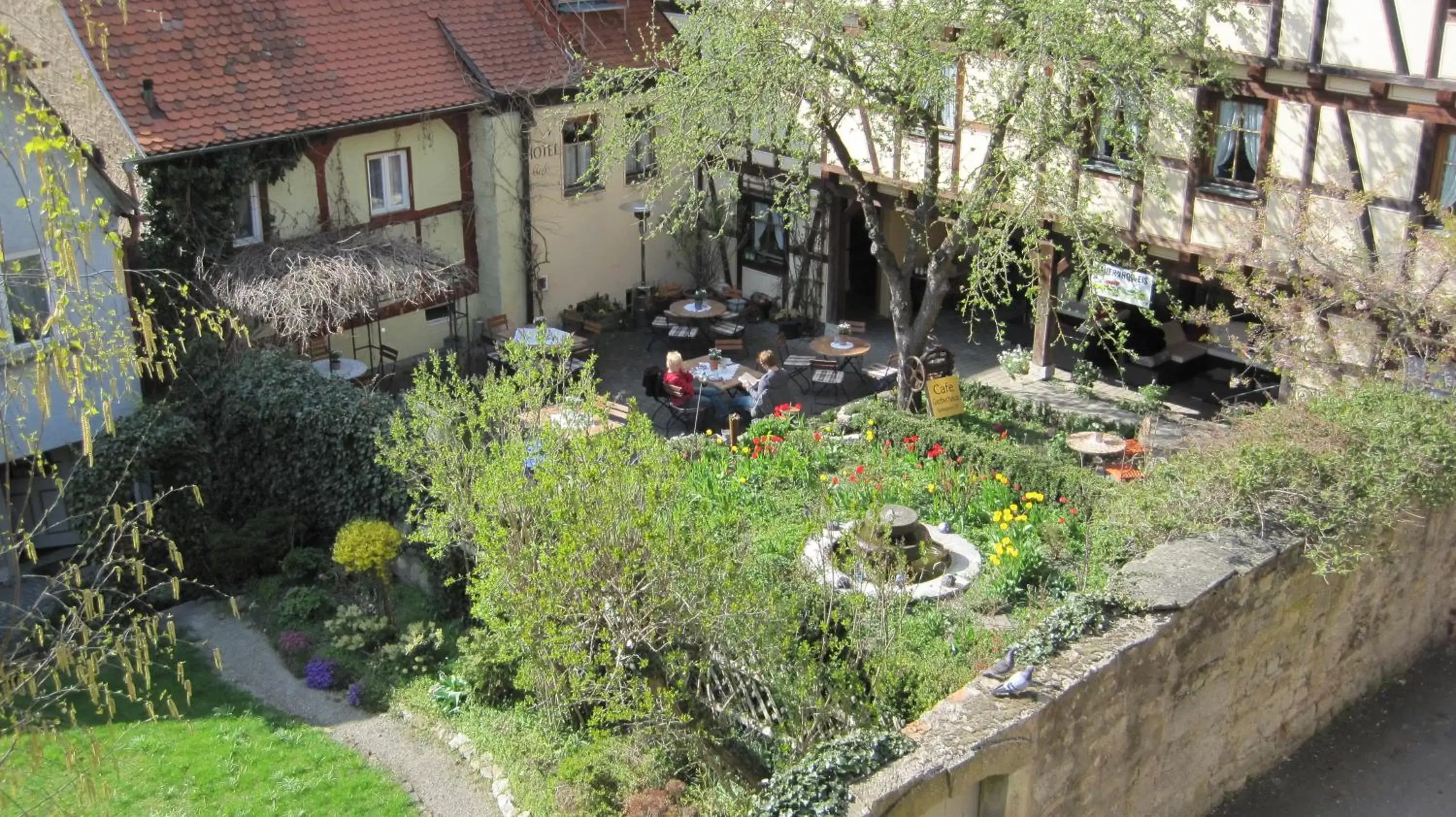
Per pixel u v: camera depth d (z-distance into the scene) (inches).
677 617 430.9
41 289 573.0
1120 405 791.7
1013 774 353.4
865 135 818.2
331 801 454.9
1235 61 657.0
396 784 466.9
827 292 940.0
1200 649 409.7
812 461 651.5
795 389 847.1
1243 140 679.1
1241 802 451.2
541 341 539.5
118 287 400.8
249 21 776.9
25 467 647.8
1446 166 606.5
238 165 730.8
